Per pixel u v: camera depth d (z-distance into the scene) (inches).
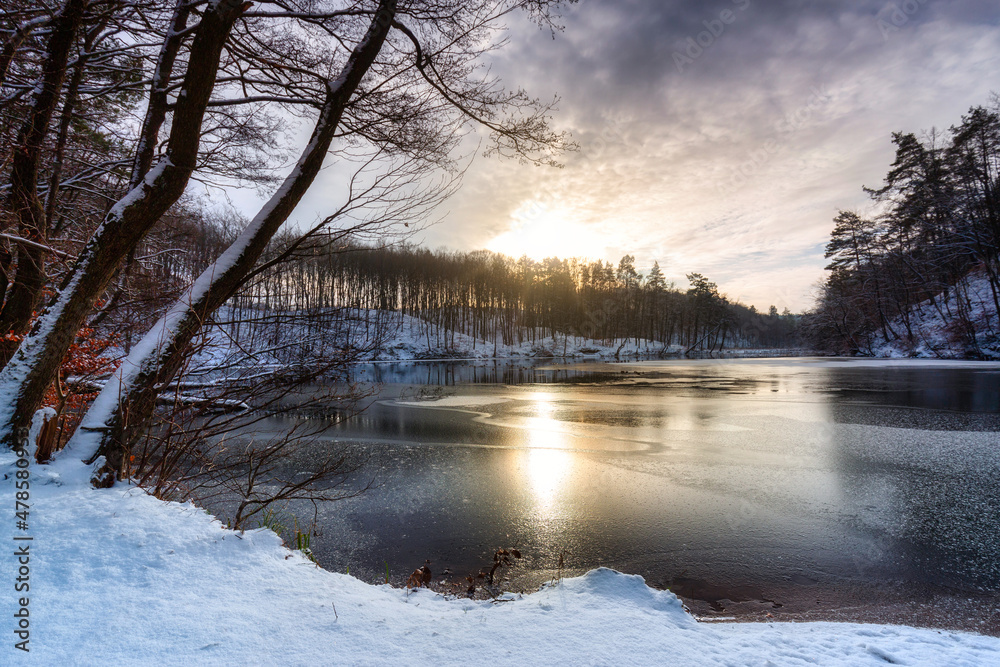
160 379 145.8
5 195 201.9
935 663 96.3
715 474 353.7
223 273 150.3
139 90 235.1
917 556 220.2
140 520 103.7
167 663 61.9
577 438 492.4
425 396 863.1
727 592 193.6
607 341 3211.1
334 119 165.2
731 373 1322.6
